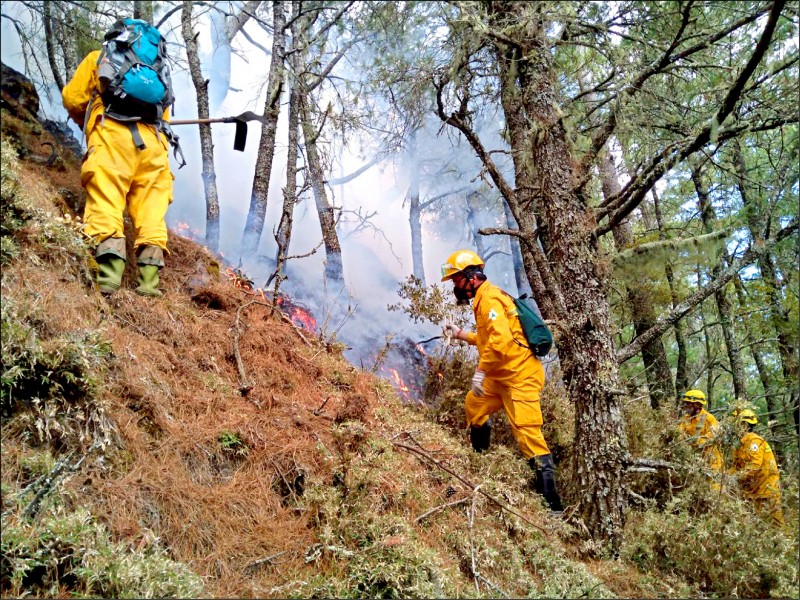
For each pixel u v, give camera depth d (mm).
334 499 3043
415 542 2920
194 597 2266
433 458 3939
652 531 3809
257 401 3738
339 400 4273
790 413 7035
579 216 4613
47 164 4531
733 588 3592
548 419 5227
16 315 2744
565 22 4859
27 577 2109
